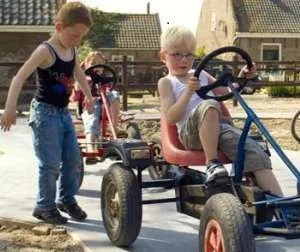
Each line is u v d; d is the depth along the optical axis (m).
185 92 3.67
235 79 3.66
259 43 33.78
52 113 4.44
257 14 34.38
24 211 4.96
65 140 4.61
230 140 3.50
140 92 20.52
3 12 17.98
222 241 2.95
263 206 3.09
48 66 4.34
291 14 34.50
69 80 4.48
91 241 4.18
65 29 4.29
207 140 3.44
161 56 4.11
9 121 4.14
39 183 4.54
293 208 3.12
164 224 4.65
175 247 4.09
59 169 4.58
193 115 3.55
